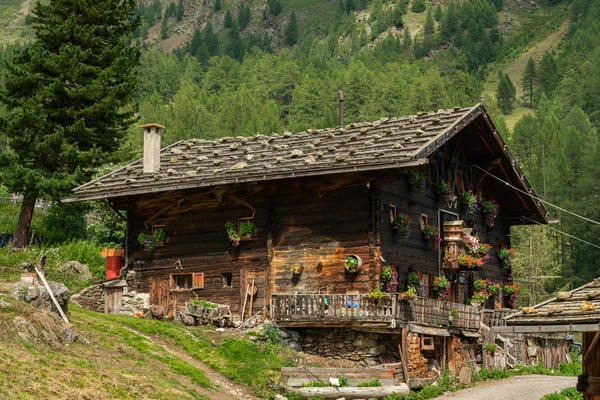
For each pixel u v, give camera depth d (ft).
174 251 116.16
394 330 96.32
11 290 81.30
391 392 89.51
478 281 128.06
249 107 499.92
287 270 106.52
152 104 560.20
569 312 59.72
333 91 542.98
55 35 152.05
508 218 143.33
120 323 99.04
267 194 109.09
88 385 69.92
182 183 109.09
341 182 104.47
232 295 110.32
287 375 89.35
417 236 112.47
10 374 65.46
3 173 146.41
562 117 586.04
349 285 102.17
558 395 94.07
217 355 94.32
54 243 155.43
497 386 105.40
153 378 79.25
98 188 116.88
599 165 344.49
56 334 78.43
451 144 124.16
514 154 445.37
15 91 149.69
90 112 148.46
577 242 312.50
